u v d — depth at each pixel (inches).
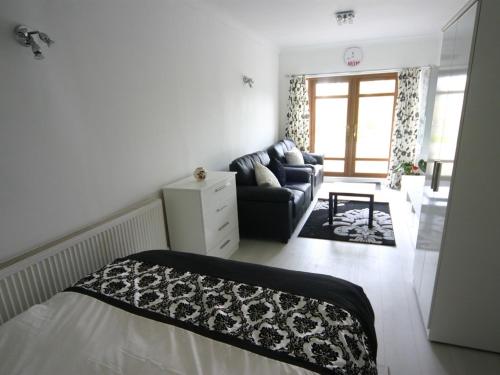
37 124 66.0
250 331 46.6
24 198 64.6
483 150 62.4
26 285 62.8
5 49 59.3
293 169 183.5
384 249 127.8
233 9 134.8
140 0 93.6
